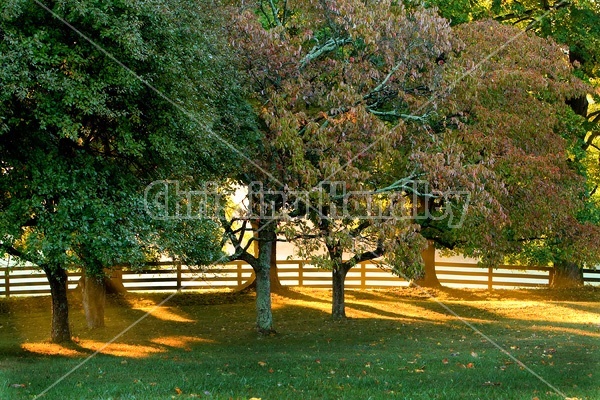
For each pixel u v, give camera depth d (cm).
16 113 1159
